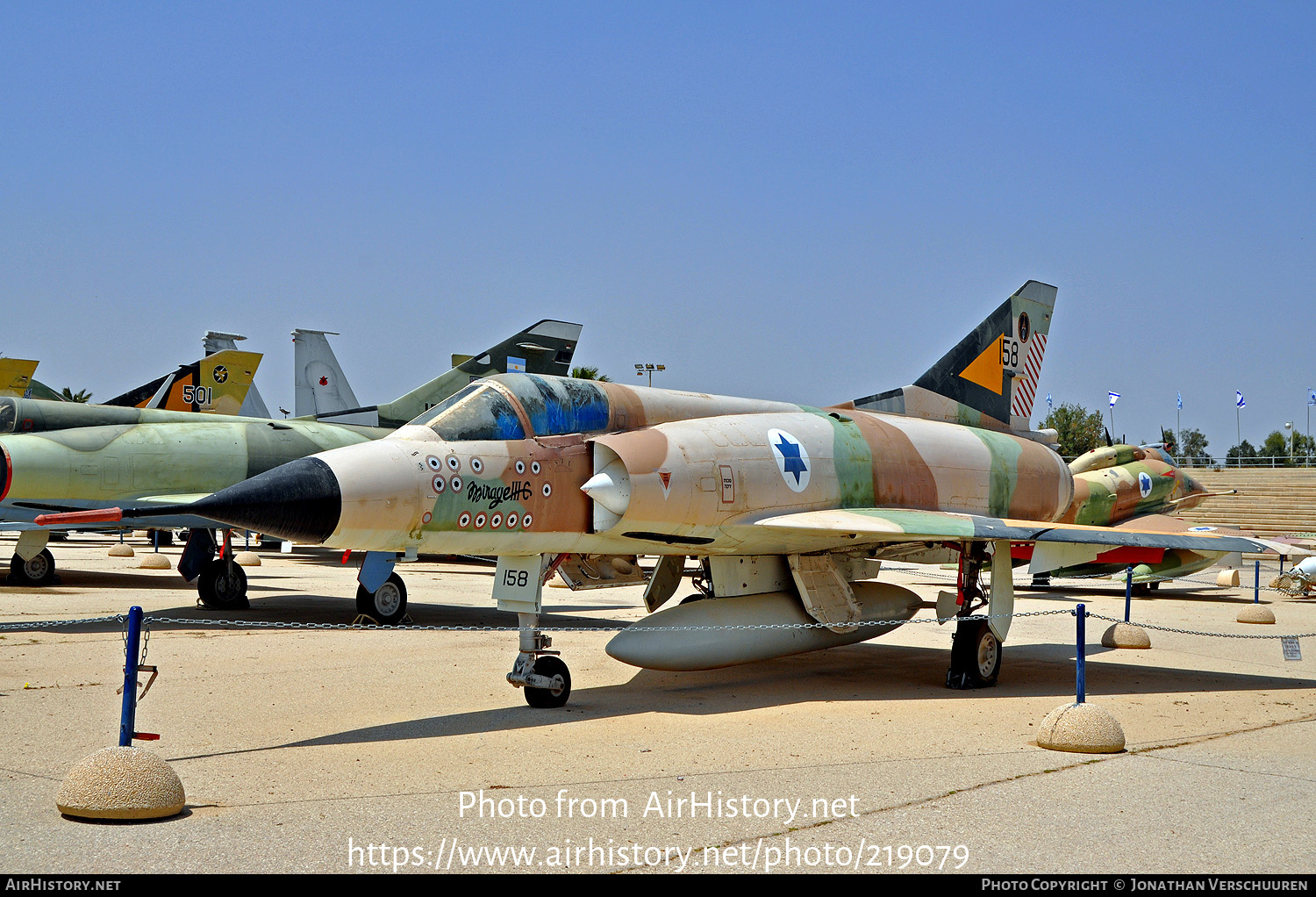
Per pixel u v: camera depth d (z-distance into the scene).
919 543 11.78
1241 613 17.25
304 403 35.00
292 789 6.03
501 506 8.63
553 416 9.34
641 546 9.87
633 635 9.59
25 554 19.02
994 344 14.56
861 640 11.61
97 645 11.80
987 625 10.68
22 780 6.09
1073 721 7.37
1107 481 24.66
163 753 6.88
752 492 9.91
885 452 11.34
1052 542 10.78
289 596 18.23
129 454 16.59
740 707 9.12
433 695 9.18
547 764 6.74
